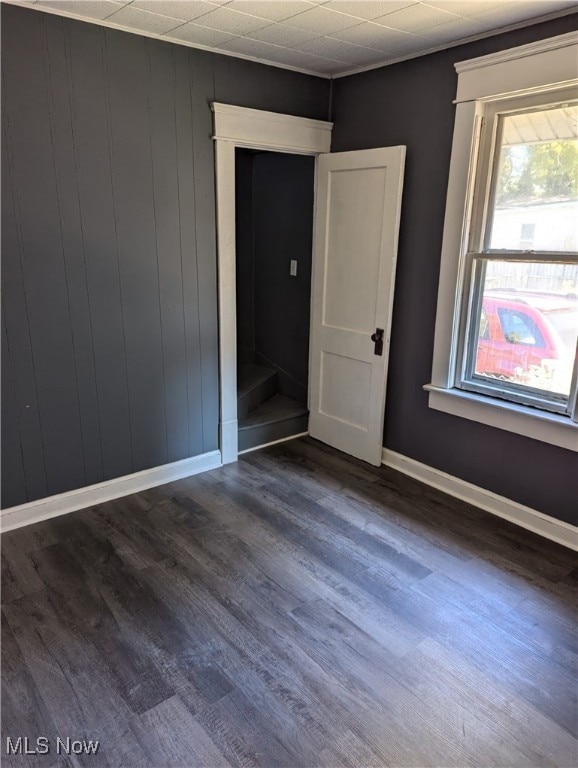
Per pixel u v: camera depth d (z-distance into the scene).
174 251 2.92
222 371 3.28
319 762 1.54
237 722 1.66
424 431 3.21
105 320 2.75
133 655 1.91
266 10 2.26
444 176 2.82
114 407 2.89
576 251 2.39
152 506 2.92
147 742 1.60
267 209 4.11
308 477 3.29
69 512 2.84
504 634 2.04
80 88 2.43
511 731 1.65
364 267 3.26
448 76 2.71
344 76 3.25
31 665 1.86
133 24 2.46
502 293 2.70
